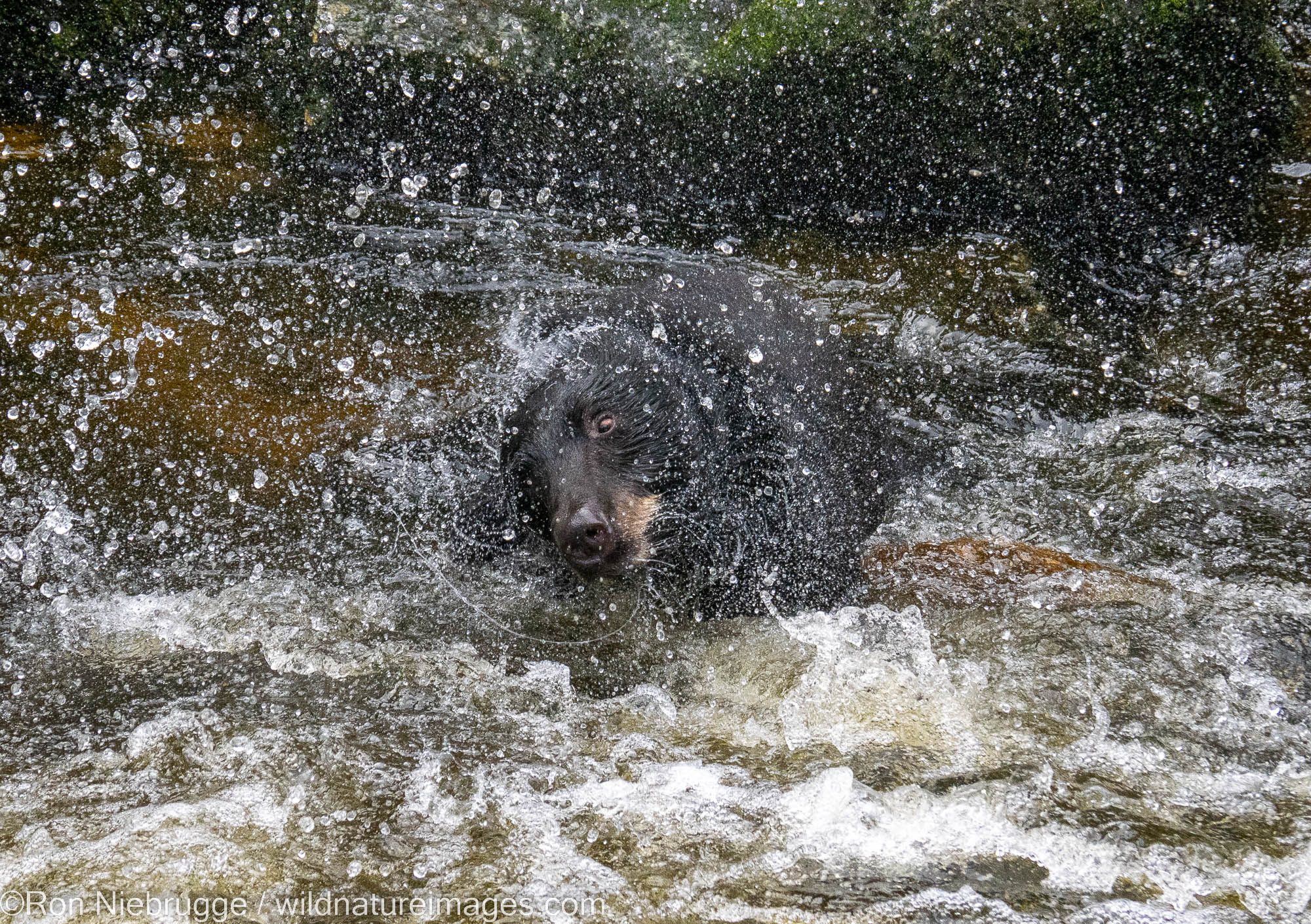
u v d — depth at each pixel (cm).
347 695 580
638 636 646
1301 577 617
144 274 840
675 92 897
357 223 909
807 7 873
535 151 931
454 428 732
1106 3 828
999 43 846
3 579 642
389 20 906
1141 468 717
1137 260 857
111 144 934
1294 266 805
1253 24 830
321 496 711
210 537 682
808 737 548
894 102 878
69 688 577
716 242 909
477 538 677
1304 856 452
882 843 473
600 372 642
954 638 608
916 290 852
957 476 738
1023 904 440
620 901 451
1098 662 573
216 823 493
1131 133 855
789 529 659
